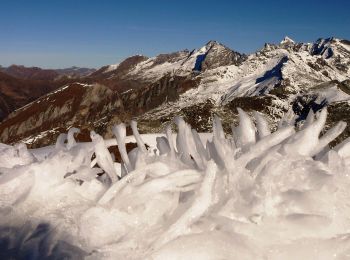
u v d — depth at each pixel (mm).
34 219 1938
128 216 1831
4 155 2387
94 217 1835
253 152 1869
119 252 1689
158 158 2086
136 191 1858
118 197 1882
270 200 1754
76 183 2146
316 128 2031
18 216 1965
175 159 2064
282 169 1812
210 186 1768
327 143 2025
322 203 1739
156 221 1816
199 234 1665
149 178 1959
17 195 2051
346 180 1896
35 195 2059
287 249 1650
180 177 1868
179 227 1699
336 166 1894
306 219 1703
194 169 1932
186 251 1624
